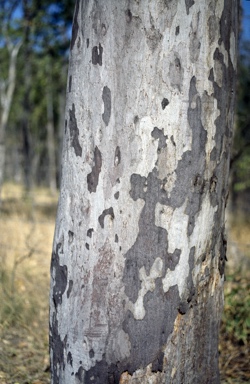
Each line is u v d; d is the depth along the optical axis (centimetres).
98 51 173
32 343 384
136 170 172
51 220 955
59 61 1517
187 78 172
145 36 168
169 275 177
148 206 174
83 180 178
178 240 177
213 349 195
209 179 181
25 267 525
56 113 2802
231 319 388
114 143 172
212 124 179
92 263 177
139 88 170
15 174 2633
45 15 1173
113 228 174
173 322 180
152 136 171
